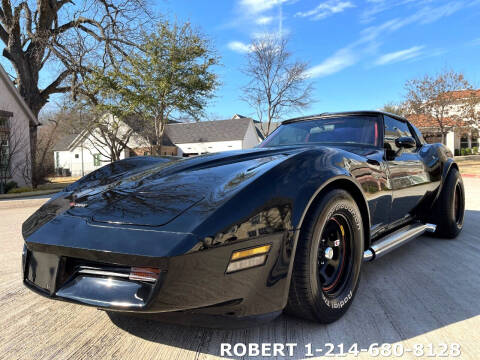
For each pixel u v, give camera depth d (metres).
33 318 1.89
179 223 1.30
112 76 14.77
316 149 1.83
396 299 2.02
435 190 3.14
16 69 16.62
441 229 3.33
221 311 1.32
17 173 13.98
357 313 1.84
